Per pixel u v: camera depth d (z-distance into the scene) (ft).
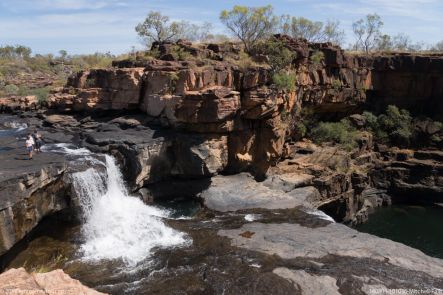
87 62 379.35
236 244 81.46
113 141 107.24
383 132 174.50
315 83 154.51
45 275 28.96
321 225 91.86
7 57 406.41
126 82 126.82
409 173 161.99
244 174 123.44
